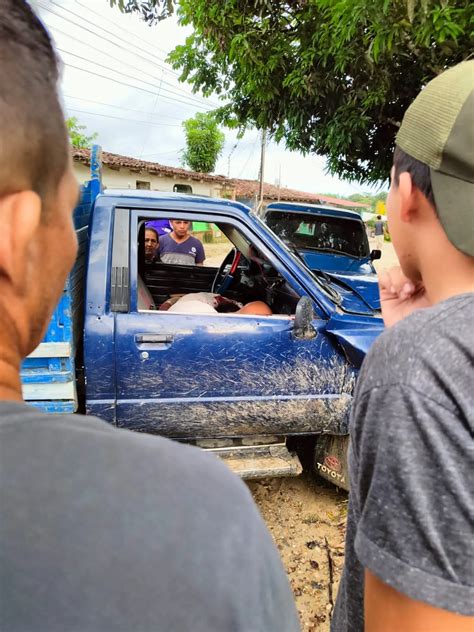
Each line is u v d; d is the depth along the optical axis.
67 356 2.30
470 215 0.61
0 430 0.40
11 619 0.34
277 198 21.91
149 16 3.47
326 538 2.65
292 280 2.57
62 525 0.36
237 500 0.42
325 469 2.78
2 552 0.35
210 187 19.39
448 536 0.53
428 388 0.54
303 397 2.55
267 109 5.68
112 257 2.37
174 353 2.39
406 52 4.26
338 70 4.51
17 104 0.42
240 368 2.46
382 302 0.90
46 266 0.49
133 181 15.44
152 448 0.43
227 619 0.37
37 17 0.47
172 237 4.84
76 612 0.35
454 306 0.60
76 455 0.40
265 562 0.41
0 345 0.46
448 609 0.52
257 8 4.58
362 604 0.77
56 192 0.48
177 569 0.37
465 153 0.60
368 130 5.25
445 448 0.53
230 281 3.62
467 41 3.59
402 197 0.69
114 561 0.36
